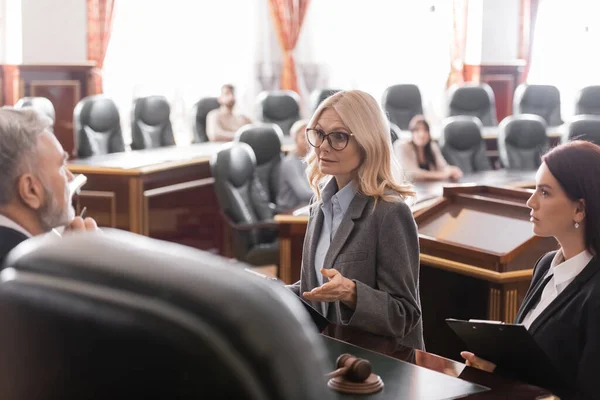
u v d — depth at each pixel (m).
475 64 11.96
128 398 0.54
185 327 0.51
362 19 11.70
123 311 0.53
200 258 0.56
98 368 0.54
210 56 10.81
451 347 3.36
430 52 11.98
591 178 1.89
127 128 10.29
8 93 9.20
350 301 1.97
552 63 12.49
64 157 1.50
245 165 5.90
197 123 9.23
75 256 0.58
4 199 1.44
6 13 9.47
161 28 10.45
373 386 1.39
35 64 9.03
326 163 2.10
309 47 11.52
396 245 2.06
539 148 8.05
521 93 10.65
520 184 6.68
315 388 0.52
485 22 12.12
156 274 0.54
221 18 10.87
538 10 12.37
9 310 0.58
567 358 1.87
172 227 6.54
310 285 2.21
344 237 2.10
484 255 3.24
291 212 5.11
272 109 9.31
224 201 5.73
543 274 2.06
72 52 9.85
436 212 3.57
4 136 1.43
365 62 11.77
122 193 6.23
